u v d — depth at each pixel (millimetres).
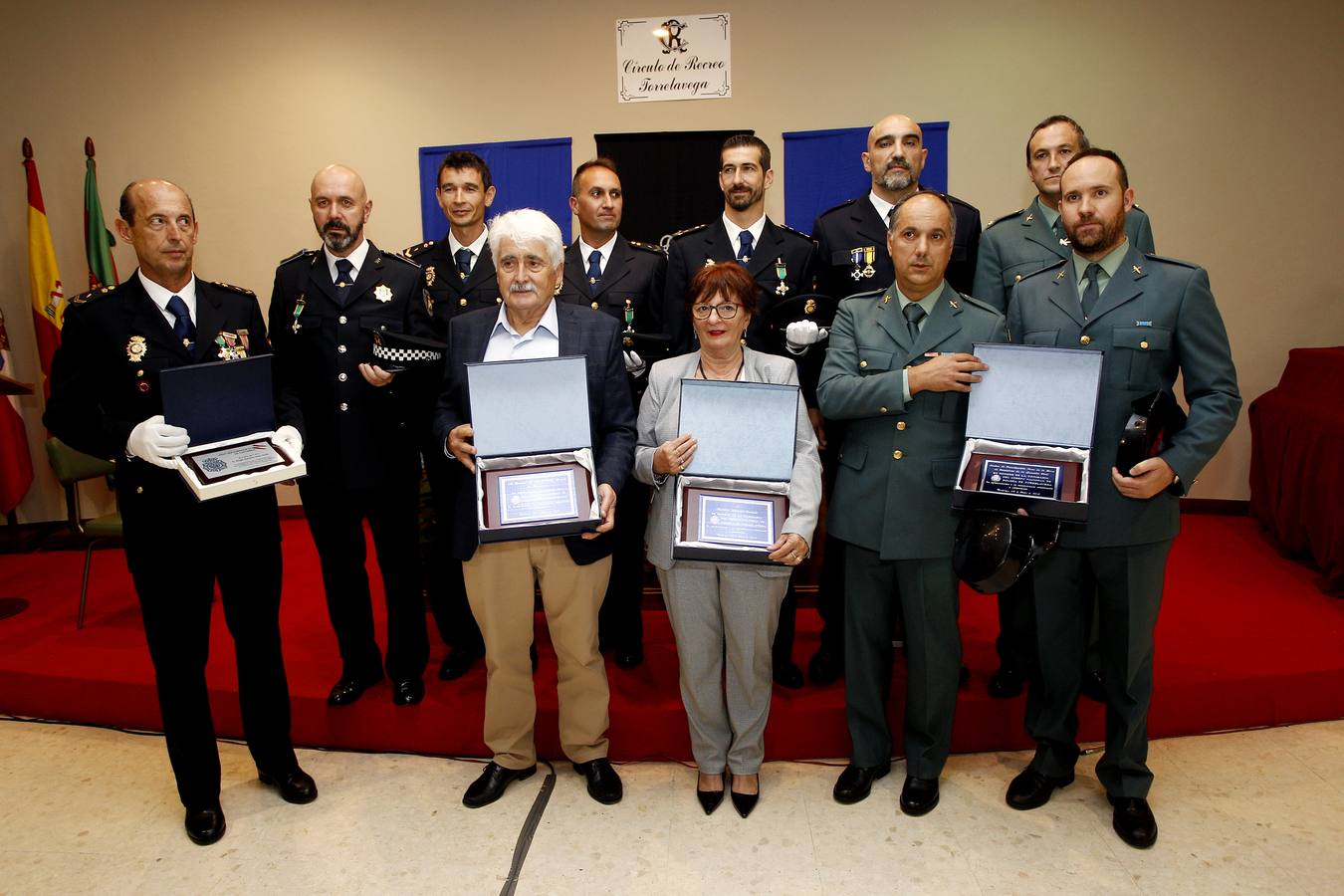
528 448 2064
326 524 2539
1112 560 2045
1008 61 4559
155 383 2066
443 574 2730
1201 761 2461
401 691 2584
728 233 2871
